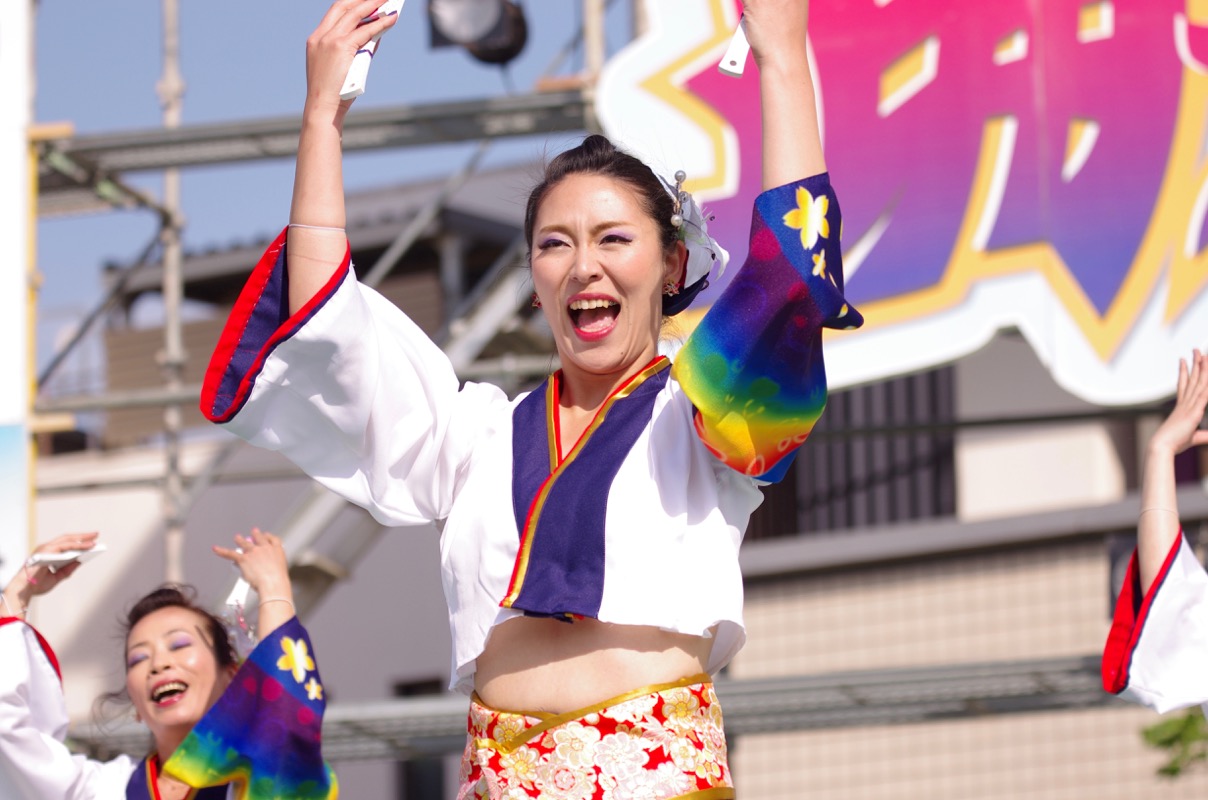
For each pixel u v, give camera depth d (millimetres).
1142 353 10406
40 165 11961
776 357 3424
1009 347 15180
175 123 13500
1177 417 5934
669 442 3586
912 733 14453
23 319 11258
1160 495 5824
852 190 10859
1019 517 14367
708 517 3559
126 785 6406
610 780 3396
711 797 3428
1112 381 10406
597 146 3709
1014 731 14102
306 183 3637
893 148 10852
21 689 6133
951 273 10656
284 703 6277
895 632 14695
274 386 3641
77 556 6254
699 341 3445
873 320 10703
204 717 6258
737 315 3412
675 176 3730
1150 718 13672
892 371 10625
